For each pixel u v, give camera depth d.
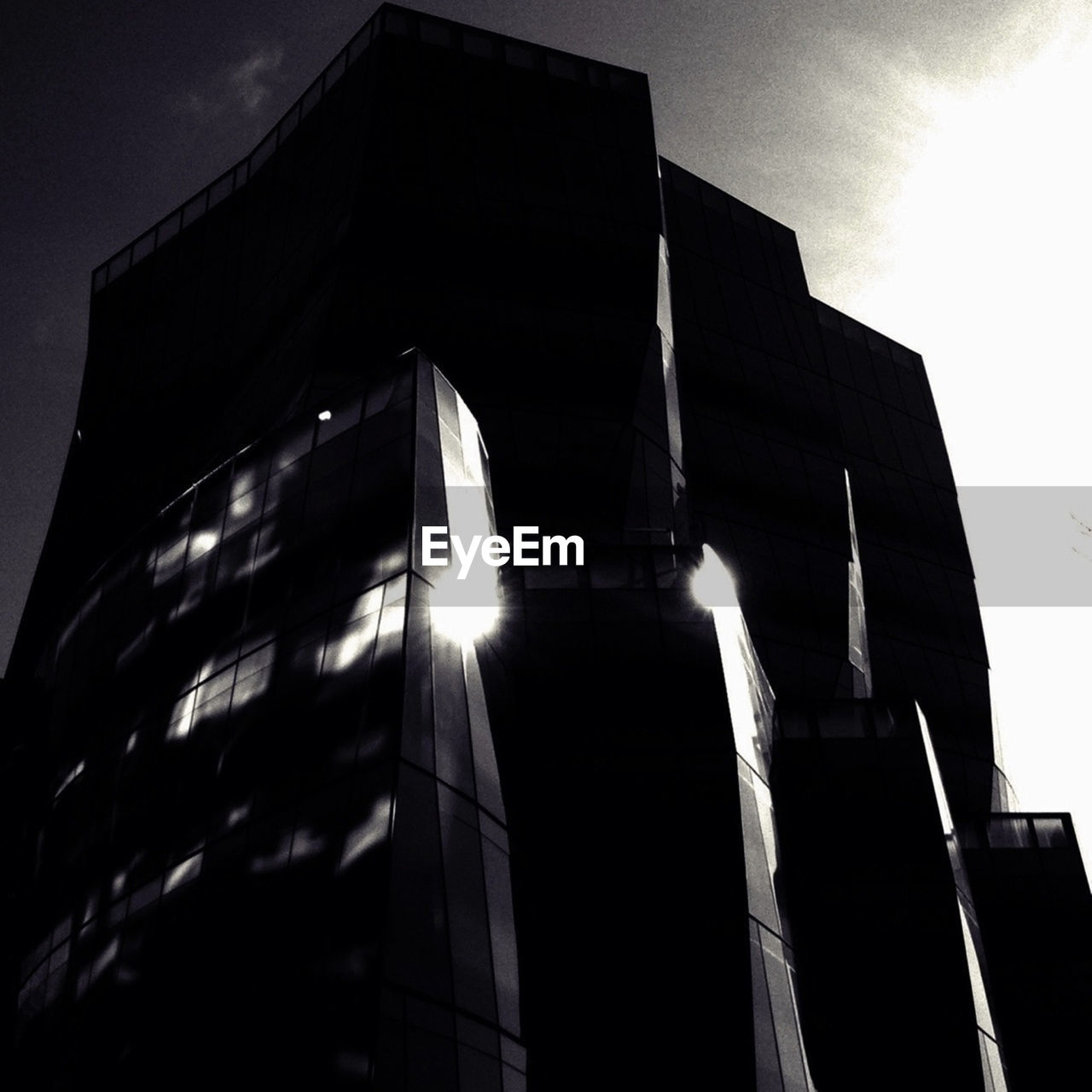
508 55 86.88
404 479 43.56
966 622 104.75
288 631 43.56
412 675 39.69
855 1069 53.25
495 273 76.69
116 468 83.69
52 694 54.38
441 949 36.56
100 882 44.78
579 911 45.59
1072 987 74.31
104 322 91.56
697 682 50.66
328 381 69.38
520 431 72.12
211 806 41.88
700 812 47.97
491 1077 36.41
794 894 57.31
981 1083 52.94
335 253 75.38
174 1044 37.84
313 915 36.69
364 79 83.94
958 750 97.25
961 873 63.50
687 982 44.84
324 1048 34.44
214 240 89.12
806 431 92.31
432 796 38.47
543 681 50.03
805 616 83.12
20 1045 45.78
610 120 86.12
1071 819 80.25
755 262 100.69
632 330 77.12
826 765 60.84
